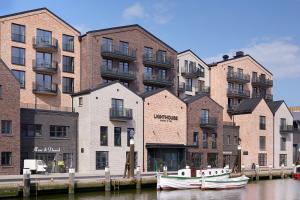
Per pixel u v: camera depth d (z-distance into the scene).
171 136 58.81
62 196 35.56
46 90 55.06
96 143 51.06
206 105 63.91
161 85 66.69
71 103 55.50
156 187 43.47
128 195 38.25
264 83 83.31
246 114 72.62
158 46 66.62
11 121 44.59
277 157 75.62
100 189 38.91
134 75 62.44
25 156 46.91
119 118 52.94
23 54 53.88
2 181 35.97
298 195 42.06
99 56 59.09
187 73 72.50
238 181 47.06
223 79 76.62
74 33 58.91
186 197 38.69
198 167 61.31
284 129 77.12
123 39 61.84
